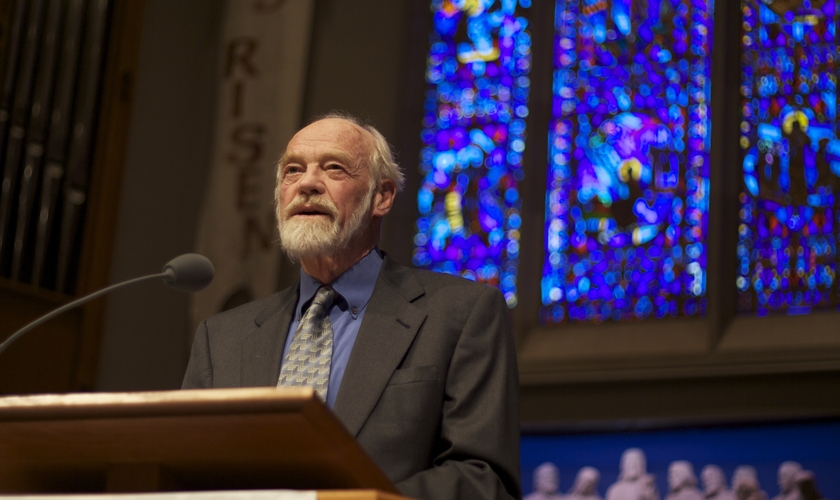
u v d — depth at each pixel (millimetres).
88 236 9727
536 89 10688
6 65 9227
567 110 10648
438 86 11086
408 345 2904
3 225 8945
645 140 10312
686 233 9891
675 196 10055
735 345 9133
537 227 10258
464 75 11039
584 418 9289
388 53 11148
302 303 3189
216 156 10805
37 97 9414
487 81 10945
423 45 11242
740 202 9766
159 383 10141
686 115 10258
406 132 10922
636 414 9164
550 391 9523
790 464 8398
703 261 9734
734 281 9539
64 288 9422
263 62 10961
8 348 8758
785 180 9773
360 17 11266
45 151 9398
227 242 10445
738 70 10078
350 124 3402
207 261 3389
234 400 1759
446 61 11141
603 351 9508
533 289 10102
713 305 9414
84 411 1818
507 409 2816
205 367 3133
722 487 8492
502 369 2914
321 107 10961
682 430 8828
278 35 11000
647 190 10156
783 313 9344
